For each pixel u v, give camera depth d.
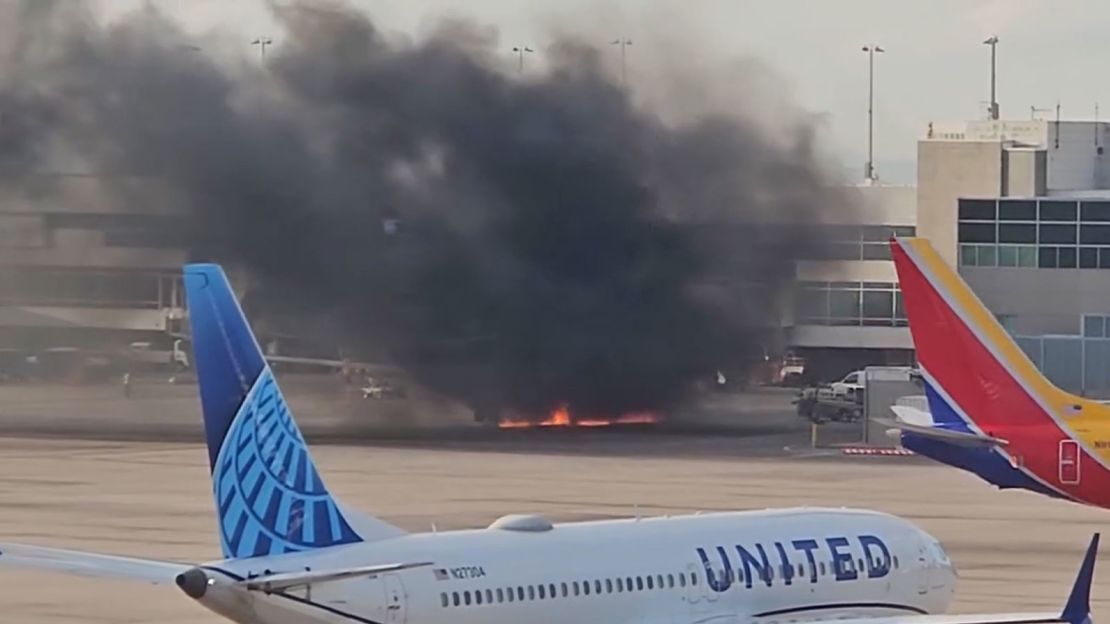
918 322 150.38
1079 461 147.12
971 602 140.88
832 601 109.25
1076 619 93.44
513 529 100.94
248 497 92.75
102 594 145.00
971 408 149.00
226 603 88.62
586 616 99.50
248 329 93.44
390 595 93.00
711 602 104.44
